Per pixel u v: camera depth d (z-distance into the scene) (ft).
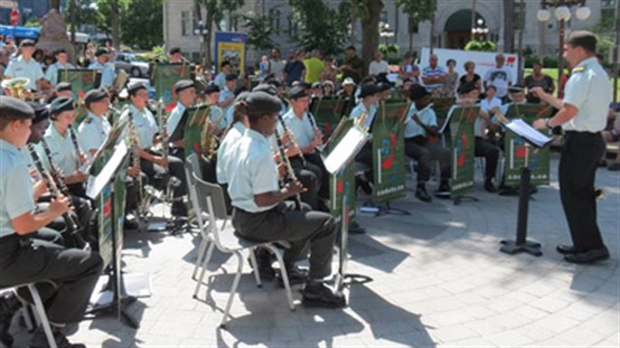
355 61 43.98
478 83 33.09
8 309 12.19
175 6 151.64
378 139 21.77
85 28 185.68
